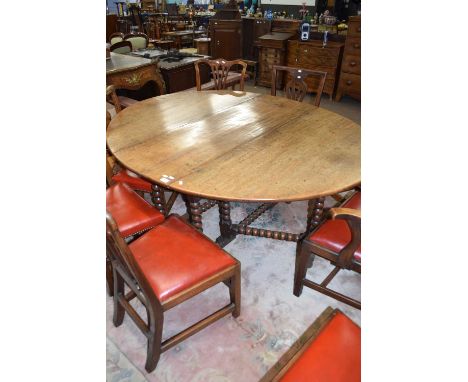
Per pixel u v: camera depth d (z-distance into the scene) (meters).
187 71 3.31
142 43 4.08
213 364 1.35
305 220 2.21
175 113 1.90
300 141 1.58
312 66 4.33
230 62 2.62
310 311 1.58
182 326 1.50
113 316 1.48
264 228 2.13
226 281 1.39
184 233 1.38
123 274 1.23
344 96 4.60
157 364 1.33
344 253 1.29
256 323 1.52
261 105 2.05
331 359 0.90
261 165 1.36
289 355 0.91
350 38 3.90
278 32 4.74
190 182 1.24
